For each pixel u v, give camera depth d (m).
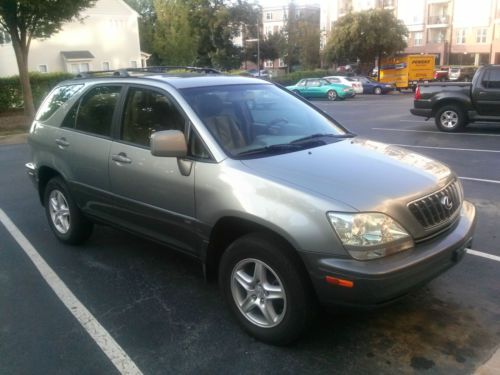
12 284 4.32
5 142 13.92
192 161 3.50
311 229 2.84
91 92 4.66
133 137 4.06
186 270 4.53
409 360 3.08
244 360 3.14
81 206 4.76
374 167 3.34
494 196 6.57
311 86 30.53
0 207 6.80
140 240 5.32
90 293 4.12
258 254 3.12
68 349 3.32
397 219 2.89
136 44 37.62
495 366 2.96
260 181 3.11
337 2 61.03
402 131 13.47
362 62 46.28
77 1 16.23
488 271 4.29
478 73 12.30
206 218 3.39
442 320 3.52
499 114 12.22
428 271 2.94
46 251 5.07
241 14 57.25
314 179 3.07
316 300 3.04
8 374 3.07
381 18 43.19
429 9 57.56
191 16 56.12
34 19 16.33
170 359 3.18
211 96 3.90
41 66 33.28
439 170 3.54
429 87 13.07
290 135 3.95
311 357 3.14
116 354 3.25
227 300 3.45
